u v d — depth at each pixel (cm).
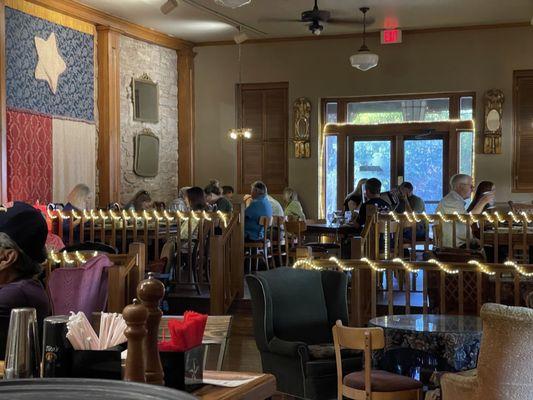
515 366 312
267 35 1279
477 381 326
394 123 1264
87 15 1069
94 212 777
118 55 1147
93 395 75
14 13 936
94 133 1109
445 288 632
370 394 399
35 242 244
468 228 718
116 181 1138
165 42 1264
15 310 141
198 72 1335
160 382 136
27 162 960
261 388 163
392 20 1165
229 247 747
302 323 518
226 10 1099
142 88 1215
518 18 1168
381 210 888
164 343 155
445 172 1245
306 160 1295
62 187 1031
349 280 709
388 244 759
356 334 400
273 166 1314
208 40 1320
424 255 745
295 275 529
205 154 1343
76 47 1063
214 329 244
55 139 1016
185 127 1324
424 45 1241
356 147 1288
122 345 156
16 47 941
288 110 1304
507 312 312
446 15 1137
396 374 424
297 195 1286
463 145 1238
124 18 1139
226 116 1329
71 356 147
